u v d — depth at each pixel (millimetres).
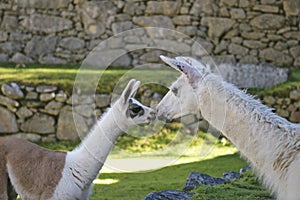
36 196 4918
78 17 11883
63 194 4898
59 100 10023
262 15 11586
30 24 11961
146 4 11773
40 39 11945
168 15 11742
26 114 10062
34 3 11930
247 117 4668
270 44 11609
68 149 9680
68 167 4938
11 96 10055
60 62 11891
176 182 7910
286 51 11609
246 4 11594
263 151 4621
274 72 10898
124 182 7992
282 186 4531
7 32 11969
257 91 10516
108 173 8484
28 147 5055
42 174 4918
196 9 11680
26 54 11953
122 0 11820
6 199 5020
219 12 11656
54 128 10039
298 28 11570
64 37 11914
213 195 5754
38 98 10062
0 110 10078
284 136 4594
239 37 11656
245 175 6547
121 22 11820
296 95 10281
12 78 10289
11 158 4988
